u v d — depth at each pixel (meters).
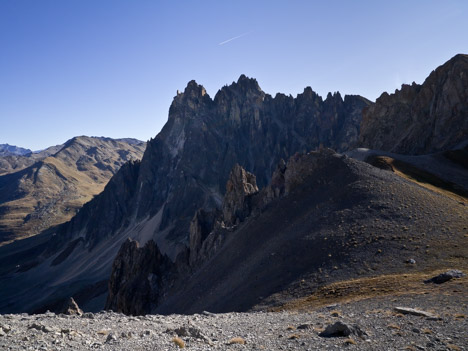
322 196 82.62
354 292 40.50
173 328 23.14
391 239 53.62
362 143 196.00
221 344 18.62
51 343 17.17
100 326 23.98
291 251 64.38
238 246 89.00
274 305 47.34
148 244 126.50
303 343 18.58
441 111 157.75
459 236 49.81
